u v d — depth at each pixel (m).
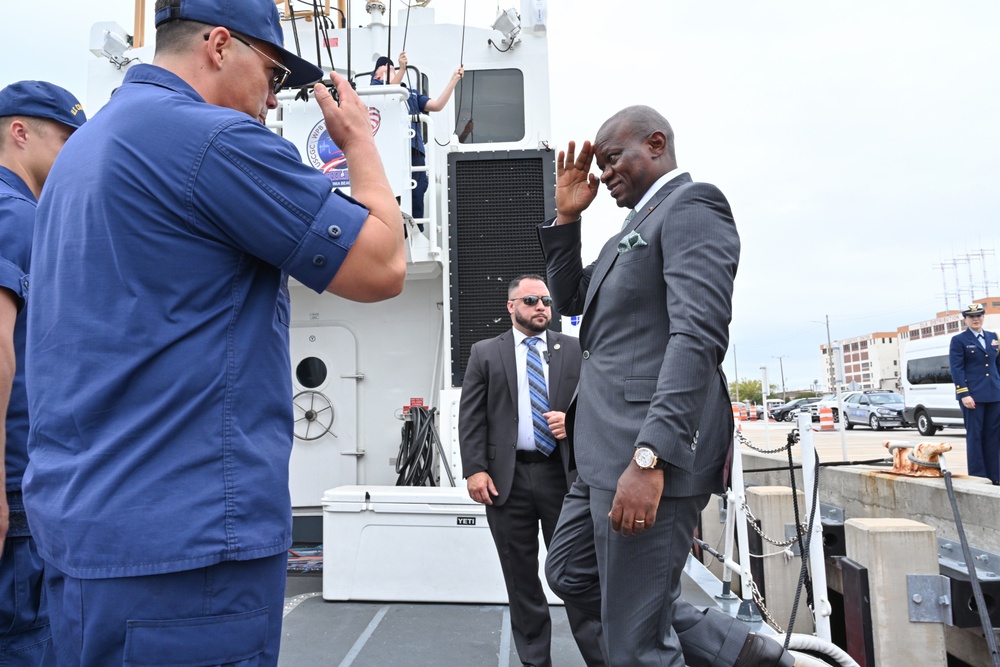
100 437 1.15
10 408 1.89
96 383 1.15
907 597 3.17
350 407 4.99
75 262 1.19
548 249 2.38
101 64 5.14
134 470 1.13
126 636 1.10
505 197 4.55
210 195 1.17
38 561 1.93
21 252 1.84
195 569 1.13
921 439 18.02
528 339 3.18
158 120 1.21
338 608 3.84
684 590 4.04
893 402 24.34
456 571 3.90
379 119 3.99
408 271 4.73
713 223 1.84
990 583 3.15
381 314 5.06
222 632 1.15
